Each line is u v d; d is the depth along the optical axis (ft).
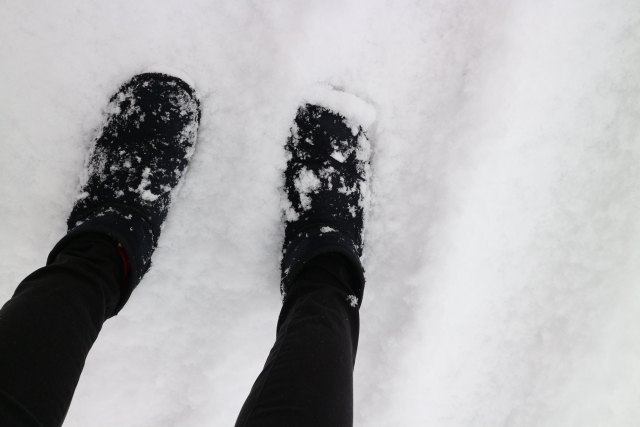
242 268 3.25
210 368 3.23
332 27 3.12
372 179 3.36
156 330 3.24
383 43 3.23
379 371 3.28
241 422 1.91
